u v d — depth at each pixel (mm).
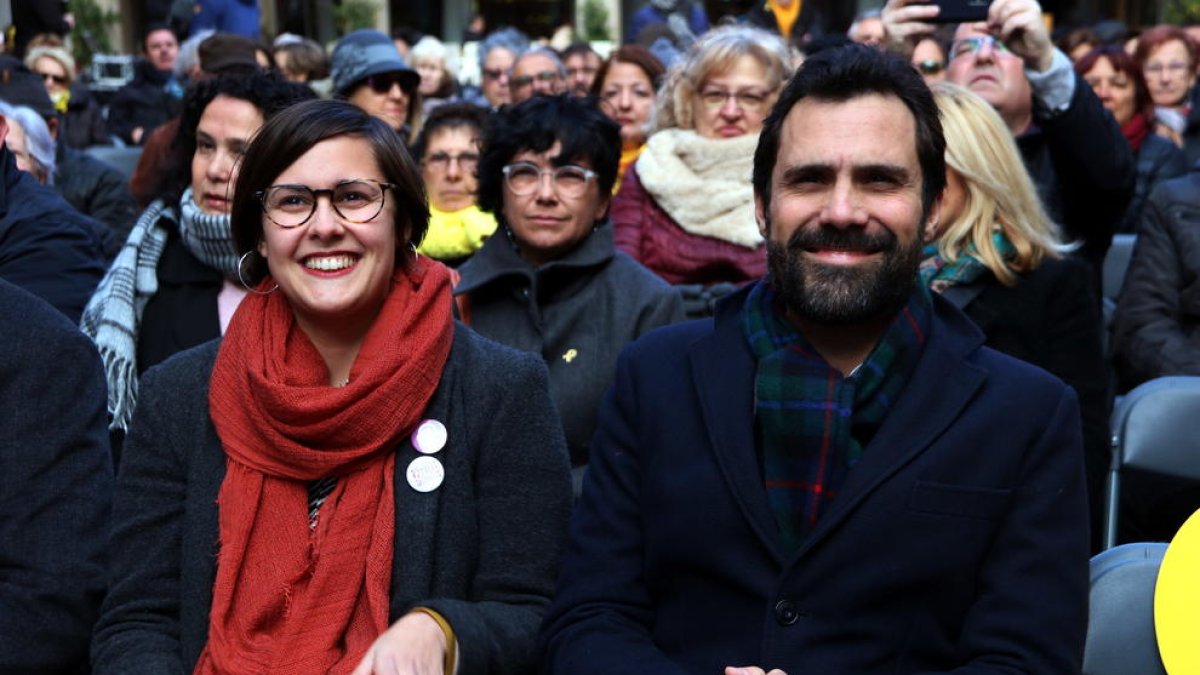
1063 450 2170
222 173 3426
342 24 18969
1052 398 2189
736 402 2230
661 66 5773
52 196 3758
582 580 2293
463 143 4777
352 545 2312
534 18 20719
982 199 3225
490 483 2438
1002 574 2133
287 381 2387
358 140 2424
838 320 2158
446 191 4797
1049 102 3678
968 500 2121
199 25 11828
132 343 3428
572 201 3557
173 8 11852
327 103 2445
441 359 2426
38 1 9125
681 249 4203
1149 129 6059
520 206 3564
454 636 2221
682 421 2258
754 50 4234
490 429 2441
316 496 2373
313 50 7152
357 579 2305
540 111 3590
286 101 3457
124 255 3521
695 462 2223
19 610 2365
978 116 3250
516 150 3580
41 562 2395
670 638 2230
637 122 5699
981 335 2266
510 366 2484
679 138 4277
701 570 2201
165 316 3498
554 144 3549
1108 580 2230
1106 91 5977
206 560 2340
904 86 2170
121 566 2393
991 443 2150
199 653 2307
